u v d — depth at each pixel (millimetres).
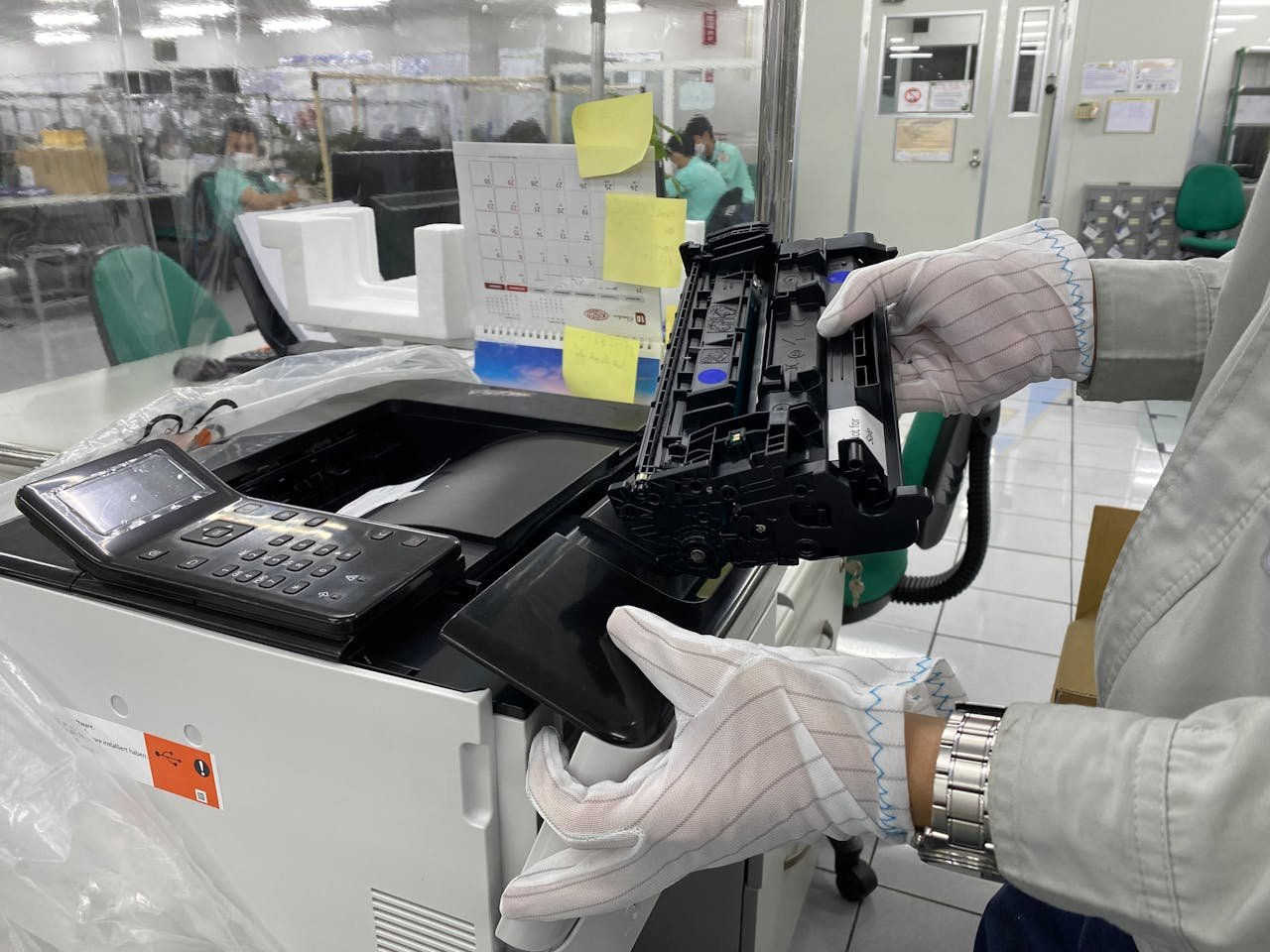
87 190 1315
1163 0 3785
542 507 636
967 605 2164
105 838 589
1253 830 292
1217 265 598
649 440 486
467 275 1081
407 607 542
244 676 518
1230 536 404
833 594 1107
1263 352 406
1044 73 3982
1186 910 303
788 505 418
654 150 956
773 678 407
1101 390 604
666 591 554
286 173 1386
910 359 630
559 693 453
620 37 1200
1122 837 316
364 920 552
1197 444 432
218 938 590
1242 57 3793
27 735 591
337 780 515
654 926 943
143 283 1399
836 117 4340
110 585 549
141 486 591
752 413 445
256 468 719
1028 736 351
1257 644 382
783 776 395
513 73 1272
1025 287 586
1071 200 4242
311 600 489
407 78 1301
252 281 1317
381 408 843
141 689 560
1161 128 3990
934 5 4008
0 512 723
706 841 417
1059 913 640
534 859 473
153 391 1220
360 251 1256
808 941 1261
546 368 1083
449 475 724
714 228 1220
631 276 972
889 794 368
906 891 1350
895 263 573
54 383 1247
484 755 476
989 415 1314
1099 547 1430
